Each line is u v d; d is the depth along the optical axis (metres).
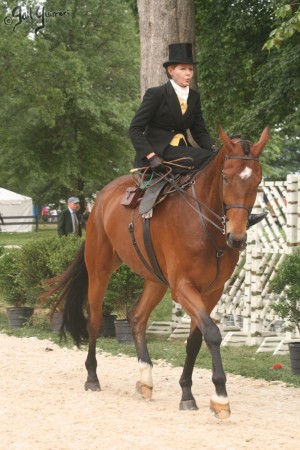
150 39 16.31
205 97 29.22
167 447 6.85
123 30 51.47
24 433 7.41
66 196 59.28
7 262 16.55
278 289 11.80
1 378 10.61
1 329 16.20
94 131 50.12
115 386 10.19
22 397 9.28
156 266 8.91
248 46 27.86
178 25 16.39
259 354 13.02
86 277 10.70
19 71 45.28
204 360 12.29
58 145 51.03
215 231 8.13
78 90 46.94
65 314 10.72
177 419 8.05
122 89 52.56
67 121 49.97
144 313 9.70
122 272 14.45
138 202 9.20
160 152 8.96
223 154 7.98
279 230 13.89
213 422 7.84
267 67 25.97
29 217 55.66
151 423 7.86
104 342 14.18
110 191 10.16
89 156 51.28
